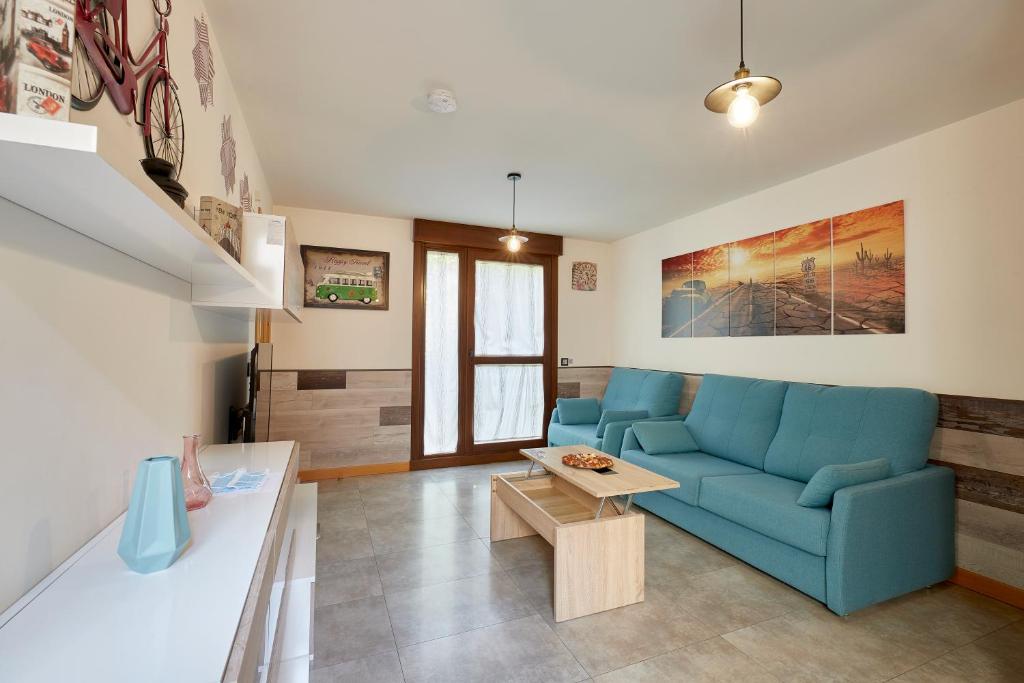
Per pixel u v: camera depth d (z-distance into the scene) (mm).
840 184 3043
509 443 4941
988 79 2102
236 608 744
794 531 2205
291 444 1898
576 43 1908
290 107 2430
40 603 745
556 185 3543
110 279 1054
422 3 1689
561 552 2041
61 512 880
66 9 646
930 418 2371
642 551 2209
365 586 2314
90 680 575
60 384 874
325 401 4203
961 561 2373
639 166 3156
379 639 1896
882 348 2785
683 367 4344
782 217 3428
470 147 2900
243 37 1879
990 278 2342
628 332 5145
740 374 3734
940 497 2314
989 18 1718
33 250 789
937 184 2555
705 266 4117
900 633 1968
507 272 5000
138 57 1146
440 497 3682
